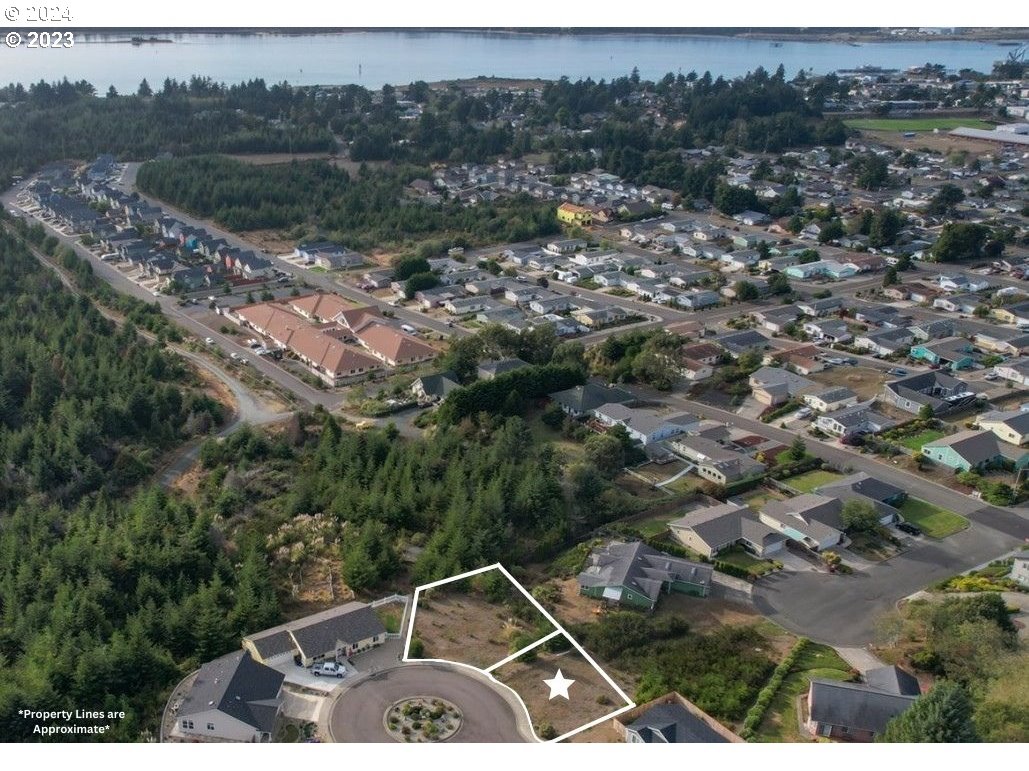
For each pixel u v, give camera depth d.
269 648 61.00
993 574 73.75
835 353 125.31
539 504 80.12
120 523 77.88
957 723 48.66
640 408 107.31
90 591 66.25
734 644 64.12
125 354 117.25
